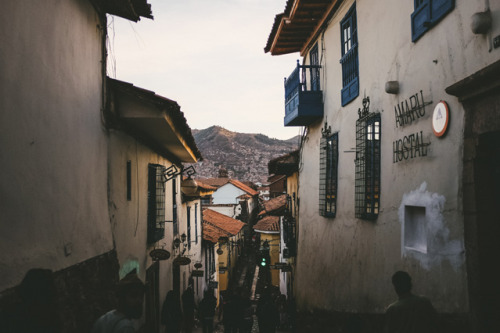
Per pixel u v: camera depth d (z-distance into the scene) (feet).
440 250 16.76
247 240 177.47
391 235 21.99
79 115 17.58
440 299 16.66
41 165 13.78
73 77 16.97
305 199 44.93
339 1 31.83
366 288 25.82
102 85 20.75
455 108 15.79
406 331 12.49
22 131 12.49
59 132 15.38
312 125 41.86
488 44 13.74
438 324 12.76
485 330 13.96
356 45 28.02
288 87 42.50
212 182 199.93
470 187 14.74
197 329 51.16
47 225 14.07
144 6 22.22
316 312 38.01
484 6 13.97
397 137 21.29
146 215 29.81
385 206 22.82
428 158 17.95
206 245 72.13
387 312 13.03
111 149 21.77
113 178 22.09
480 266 14.19
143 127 25.82
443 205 16.61
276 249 91.25
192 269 56.54
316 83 39.14
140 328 27.22
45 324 8.40
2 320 10.55
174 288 43.65
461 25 15.38
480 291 14.14
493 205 14.38
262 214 85.71
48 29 14.57
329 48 35.12
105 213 20.71
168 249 38.73
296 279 50.96
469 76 13.88
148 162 30.76
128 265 24.54
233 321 37.88
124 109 22.97
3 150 11.35
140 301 10.53
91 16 19.30
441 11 16.63
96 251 19.07
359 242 27.37
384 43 23.18
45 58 14.28
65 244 15.52
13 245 11.72
